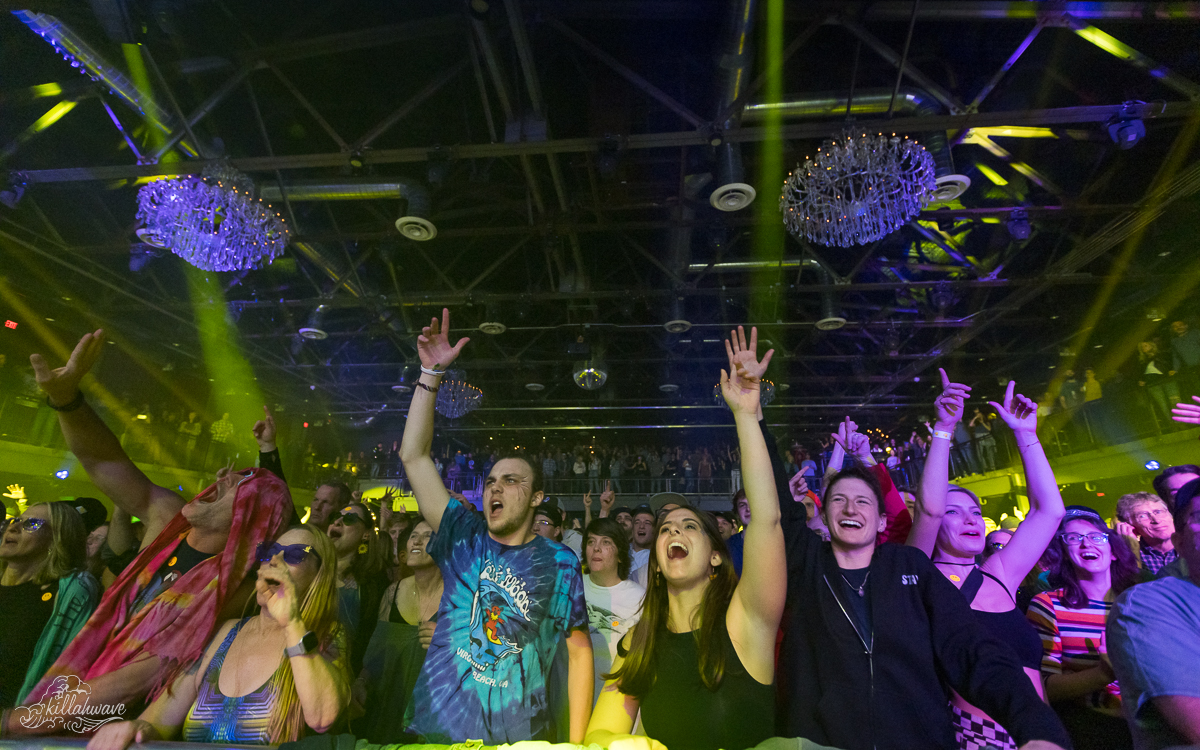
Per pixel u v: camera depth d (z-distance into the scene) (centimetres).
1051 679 254
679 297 965
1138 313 1051
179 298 977
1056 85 595
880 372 1384
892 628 178
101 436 232
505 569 206
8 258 861
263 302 979
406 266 983
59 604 226
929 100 558
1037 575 325
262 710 170
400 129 680
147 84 534
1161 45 527
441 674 192
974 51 568
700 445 1878
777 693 193
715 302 1097
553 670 193
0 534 241
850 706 169
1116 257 873
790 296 1026
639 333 1206
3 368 965
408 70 603
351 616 258
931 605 181
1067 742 127
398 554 356
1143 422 1034
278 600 175
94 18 476
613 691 192
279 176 659
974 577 238
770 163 688
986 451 1361
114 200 761
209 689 176
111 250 805
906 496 350
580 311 1090
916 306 1056
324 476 1645
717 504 1557
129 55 507
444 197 736
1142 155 662
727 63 512
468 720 181
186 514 218
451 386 1087
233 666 179
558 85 621
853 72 523
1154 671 129
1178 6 471
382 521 451
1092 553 262
